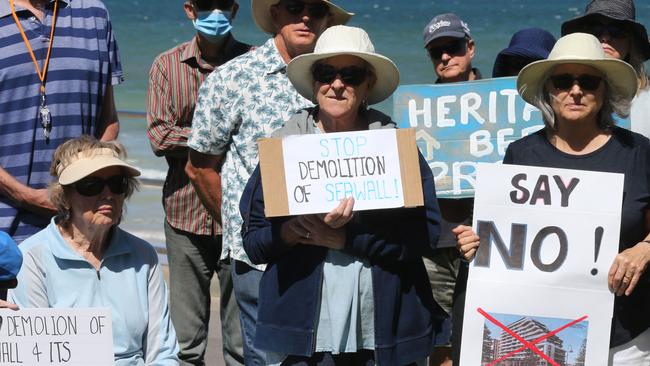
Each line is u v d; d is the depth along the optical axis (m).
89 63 6.72
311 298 5.09
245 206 5.35
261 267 6.43
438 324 5.43
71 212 5.54
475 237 5.25
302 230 5.07
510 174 5.25
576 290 5.21
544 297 5.22
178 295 7.52
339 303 5.08
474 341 5.27
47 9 6.70
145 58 37.31
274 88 6.45
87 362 5.23
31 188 6.61
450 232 7.06
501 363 5.27
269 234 5.17
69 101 6.67
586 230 5.20
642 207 5.26
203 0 7.42
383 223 5.10
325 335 5.10
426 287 5.34
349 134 5.04
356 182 5.03
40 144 6.61
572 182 5.21
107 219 5.48
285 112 6.42
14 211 6.66
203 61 7.59
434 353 7.29
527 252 5.23
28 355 5.21
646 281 5.30
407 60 33.81
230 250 6.57
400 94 7.05
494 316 5.26
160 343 5.66
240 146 6.48
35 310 5.20
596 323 5.19
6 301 5.29
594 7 6.54
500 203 5.26
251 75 6.47
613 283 5.14
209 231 7.44
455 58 7.77
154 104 7.57
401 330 5.19
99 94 6.82
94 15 6.83
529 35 7.48
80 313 5.21
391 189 5.03
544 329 5.23
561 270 5.21
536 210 5.23
